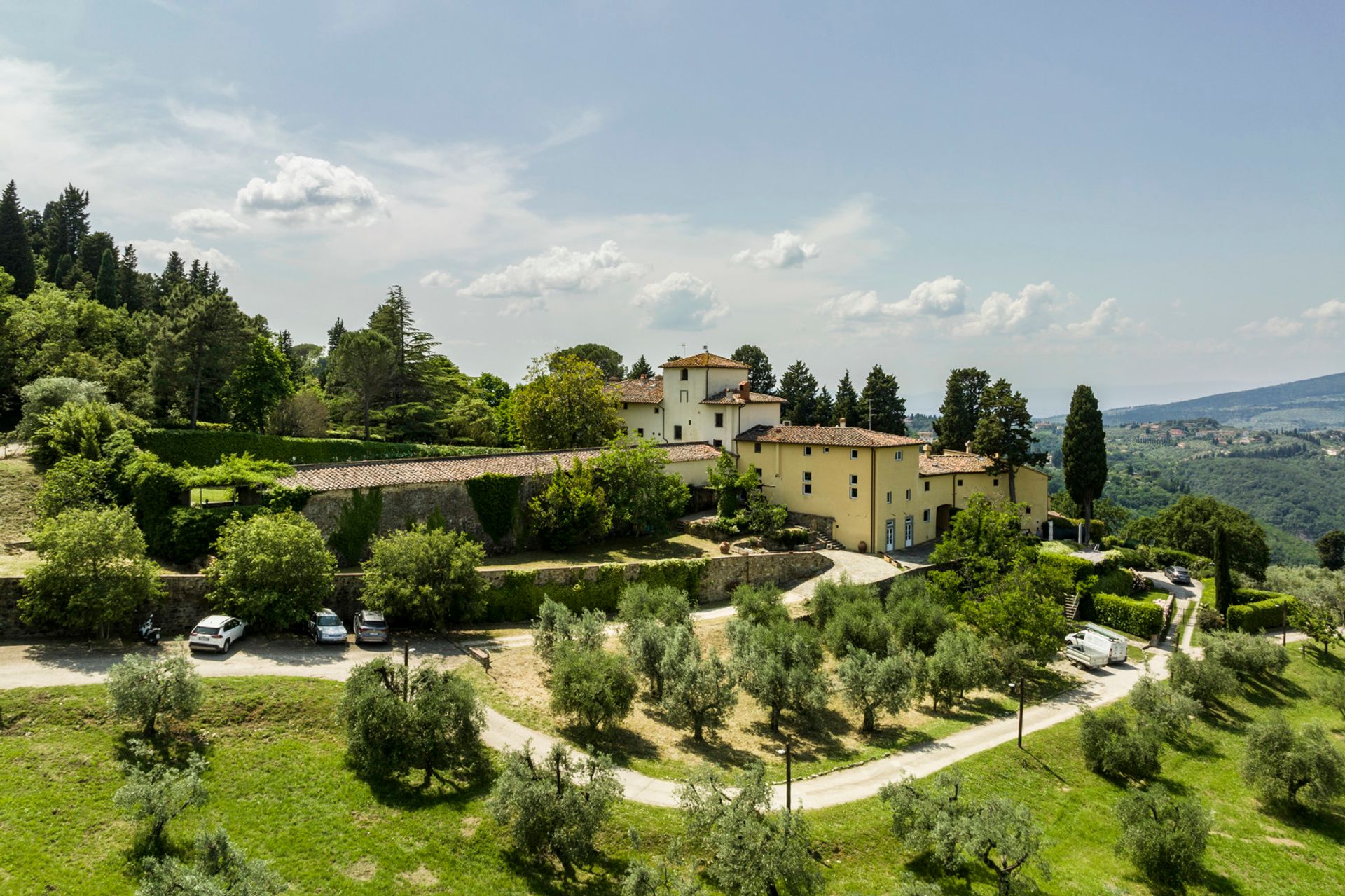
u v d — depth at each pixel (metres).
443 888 20.73
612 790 23.19
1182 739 37.19
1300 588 62.38
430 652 34.59
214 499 48.97
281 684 28.39
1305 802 31.97
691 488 61.03
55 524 31.31
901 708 34.09
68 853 19.33
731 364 69.12
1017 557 45.00
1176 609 57.12
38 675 27.12
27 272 95.06
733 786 26.83
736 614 43.81
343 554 41.03
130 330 77.75
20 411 63.34
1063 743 34.34
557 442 64.88
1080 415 77.25
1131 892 25.23
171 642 32.12
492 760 26.50
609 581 43.56
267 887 17.95
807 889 22.22
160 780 20.58
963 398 94.12
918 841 24.34
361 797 23.69
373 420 80.56
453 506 45.84
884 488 56.84
